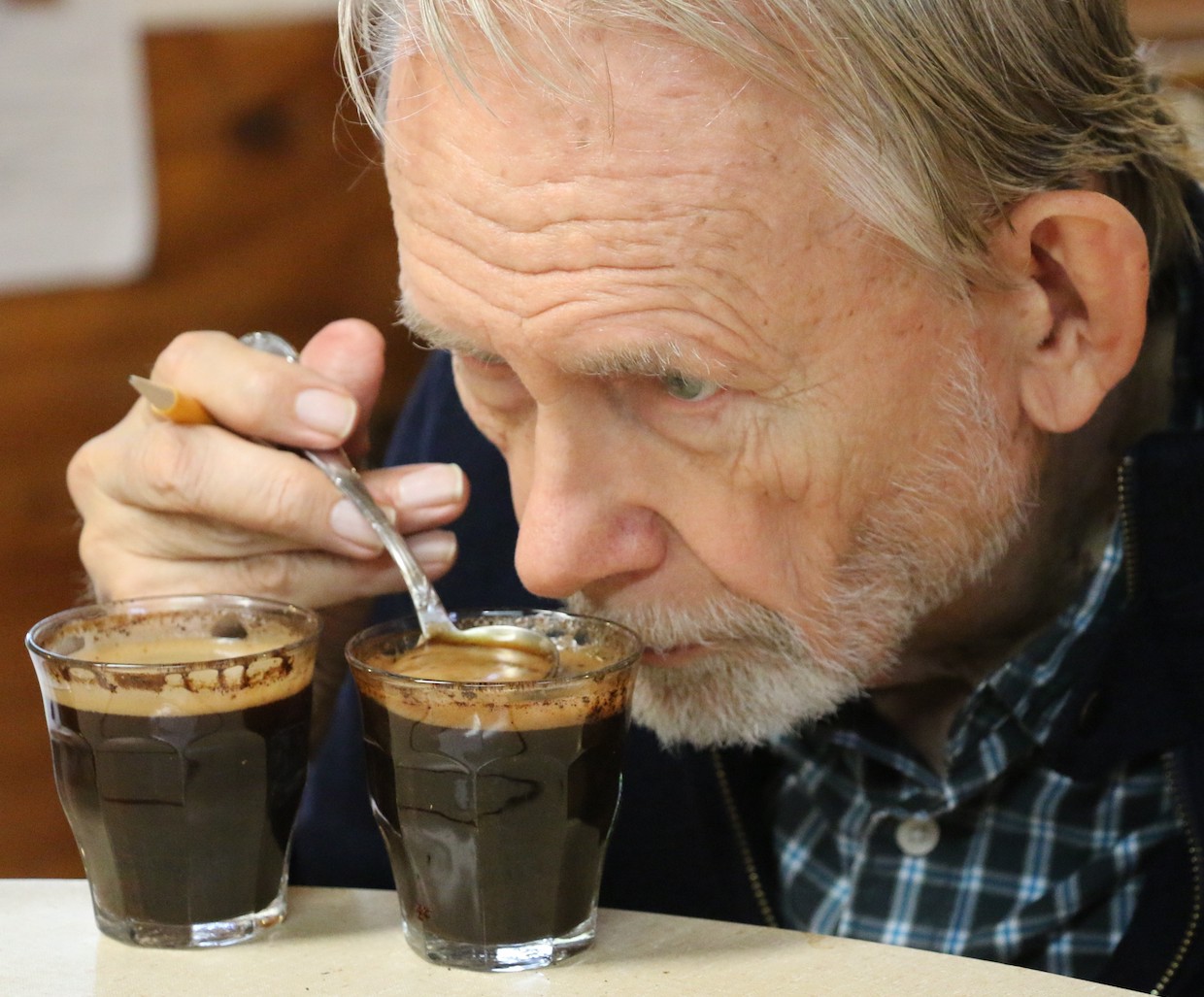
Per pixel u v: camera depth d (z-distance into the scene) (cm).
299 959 95
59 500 325
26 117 302
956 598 121
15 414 319
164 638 106
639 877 141
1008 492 116
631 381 103
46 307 316
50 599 325
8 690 314
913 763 132
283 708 97
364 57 109
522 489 115
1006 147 104
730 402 103
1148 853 126
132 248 318
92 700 93
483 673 101
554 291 97
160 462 117
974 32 100
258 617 105
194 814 94
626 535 106
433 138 100
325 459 120
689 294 96
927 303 104
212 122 316
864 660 117
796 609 111
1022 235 107
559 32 93
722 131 94
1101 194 106
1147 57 131
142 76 309
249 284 327
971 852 132
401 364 338
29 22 297
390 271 334
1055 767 125
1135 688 123
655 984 92
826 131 96
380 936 99
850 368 103
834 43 94
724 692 116
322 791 153
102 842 95
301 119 321
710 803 139
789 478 105
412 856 94
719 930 100
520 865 92
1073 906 127
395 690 91
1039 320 111
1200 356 128
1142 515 121
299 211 325
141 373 326
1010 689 126
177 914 96
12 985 92
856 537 111
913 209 99
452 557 121
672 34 93
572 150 95
